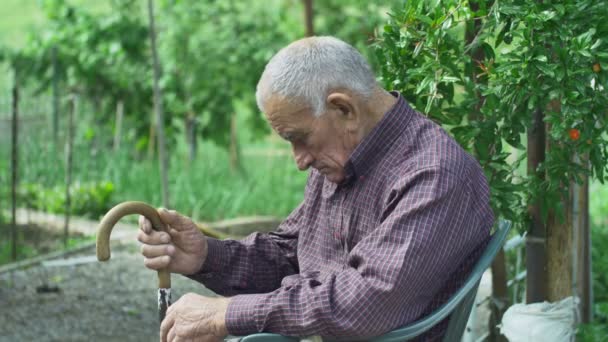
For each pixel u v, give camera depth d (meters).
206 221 7.07
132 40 8.50
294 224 2.50
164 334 2.08
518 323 2.81
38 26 9.05
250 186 7.50
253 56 8.44
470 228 2.00
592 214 6.70
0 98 8.59
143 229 2.21
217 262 2.38
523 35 2.48
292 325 1.94
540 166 2.71
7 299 4.84
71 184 7.46
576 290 3.38
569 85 2.46
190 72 8.54
